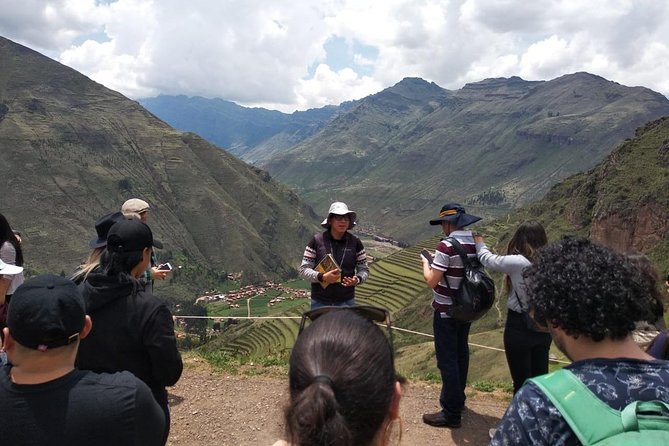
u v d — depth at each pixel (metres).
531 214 111.75
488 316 59.53
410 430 6.54
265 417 6.79
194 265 180.50
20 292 2.64
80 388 2.61
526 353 5.80
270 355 10.11
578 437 2.11
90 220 181.38
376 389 1.91
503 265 5.65
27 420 2.47
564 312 2.42
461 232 6.23
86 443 2.50
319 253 6.91
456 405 6.54
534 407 2.28
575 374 2.31
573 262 2.54
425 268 6.38
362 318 2.23
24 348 2.57
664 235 61.91
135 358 3.73
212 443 6.18
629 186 70.94
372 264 112.88
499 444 2.34
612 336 2.37
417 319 71.06
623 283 2.40
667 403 2.12
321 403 1.78
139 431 2.68
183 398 7.38
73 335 2.66
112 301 3.71
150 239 3.92
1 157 189.50
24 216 169.25
